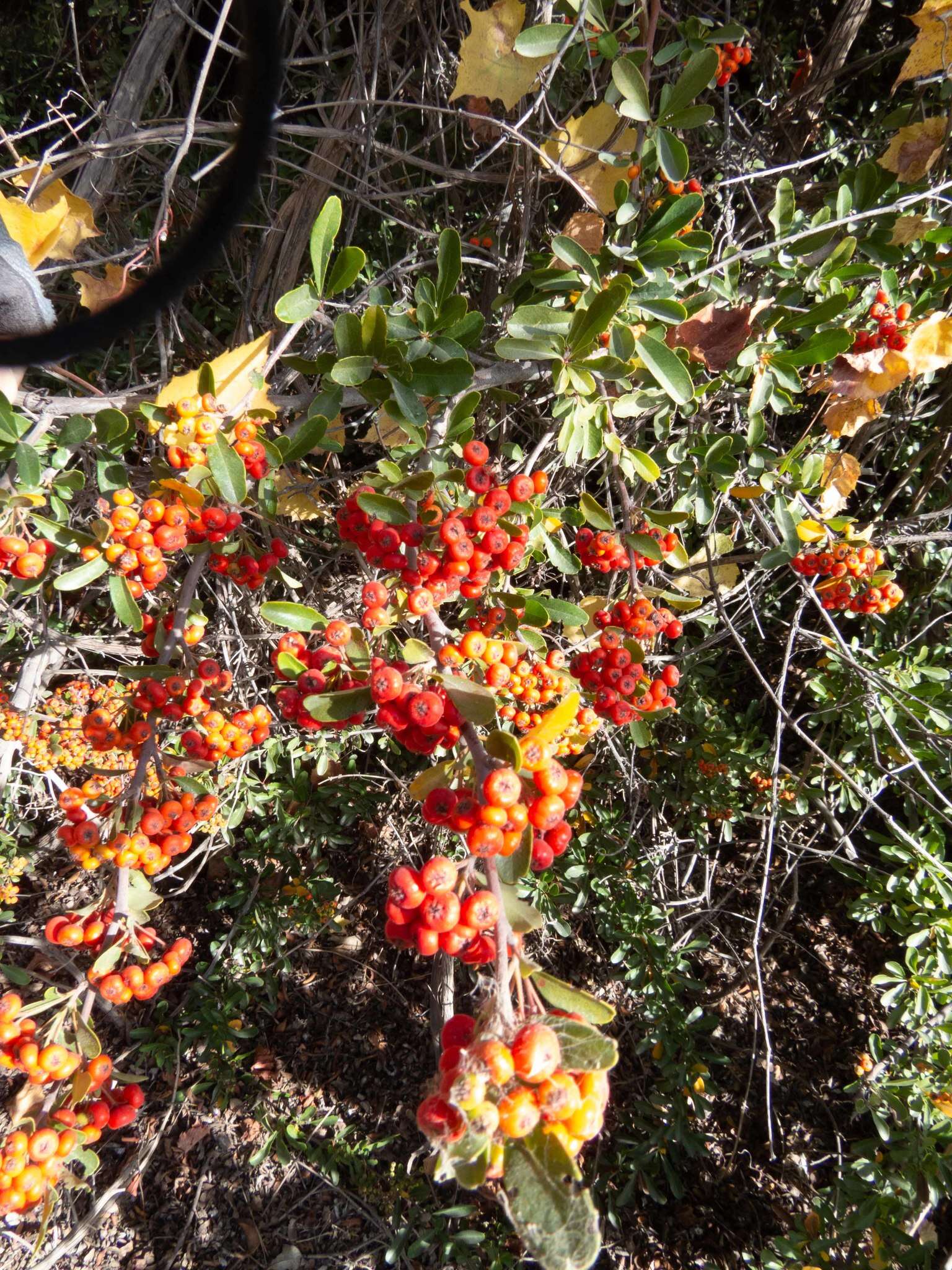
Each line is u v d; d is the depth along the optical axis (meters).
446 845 4.09
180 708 1.81
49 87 4.14
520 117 2.75
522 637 1.90
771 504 2.84
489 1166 0.92
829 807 4.00
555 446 3.26
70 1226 3.79
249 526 3.15
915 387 3.75
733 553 3.74
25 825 4.29
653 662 3.11
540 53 1.97
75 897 4.54
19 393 1.89
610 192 2.33
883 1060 3.45
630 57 2.45
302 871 4.36
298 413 2.78
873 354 2.48
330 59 2.93
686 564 2.31
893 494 3.96
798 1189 3.85
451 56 3.07
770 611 4.47
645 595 2.35
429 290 1.94
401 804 4.39
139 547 1.65
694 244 2.15
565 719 1.13
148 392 2.05
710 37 2.41
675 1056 3.76
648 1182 3.67
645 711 2.09
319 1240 3.82
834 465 2.71
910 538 2.99
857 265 2.45
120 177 3.17
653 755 4.24
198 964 4.41
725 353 2.33
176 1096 3.96
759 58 3.72
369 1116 4.12
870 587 2.57
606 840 4.02
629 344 1.96
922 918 3.47
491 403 3.33
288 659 1.46
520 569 2.27
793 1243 3.22
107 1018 4.33
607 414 2.13
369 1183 3.90
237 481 1.73
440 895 1.06
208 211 0.90
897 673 3.61
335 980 4.51
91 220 1.96
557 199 3.28
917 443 4.26
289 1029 4.38
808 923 4.55
